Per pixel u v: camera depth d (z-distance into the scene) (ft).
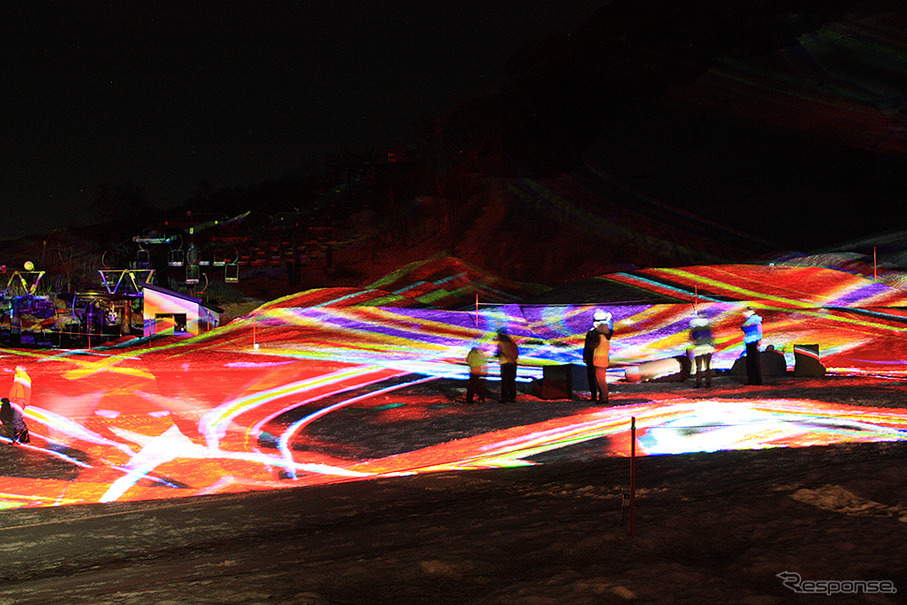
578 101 520.01
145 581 14.61
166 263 269.23
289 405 62.69
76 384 82.23
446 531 17.51
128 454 42.80
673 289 182.39
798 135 443.73
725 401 46.93
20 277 173.78
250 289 283.38
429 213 385.70
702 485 21.03
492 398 58.29
